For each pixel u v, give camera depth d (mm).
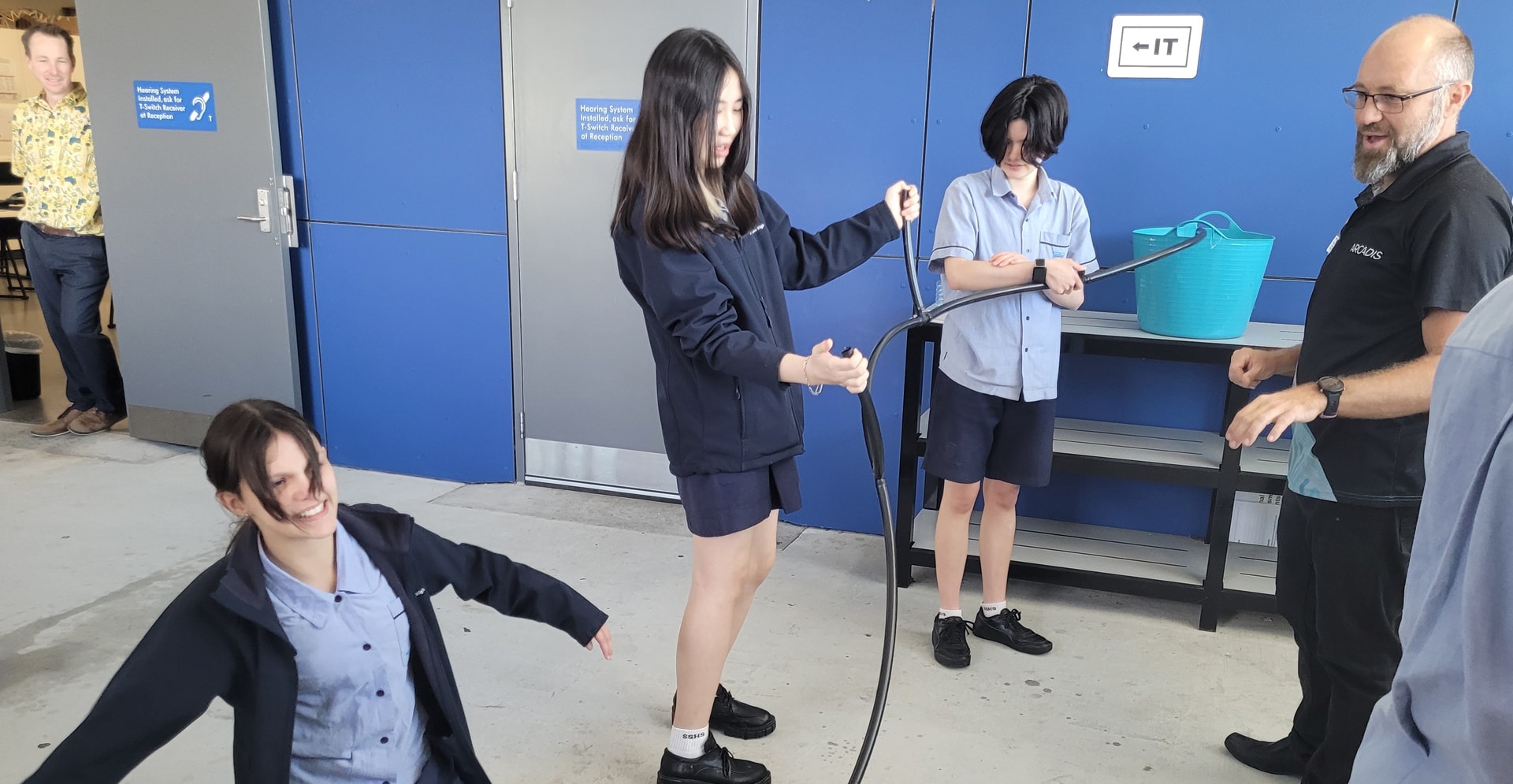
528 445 3863
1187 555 2992
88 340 4340
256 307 3984
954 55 3057
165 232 4039
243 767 1275
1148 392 3113
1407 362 1526
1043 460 2488
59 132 4129
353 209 3854
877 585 3039
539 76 3500
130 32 3875
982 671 2537
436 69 3617
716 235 1740
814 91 3221
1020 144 2322
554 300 3682
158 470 3957
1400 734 898
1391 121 1639
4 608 2770
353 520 1350
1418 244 1589
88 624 2688
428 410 3953
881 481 1725
